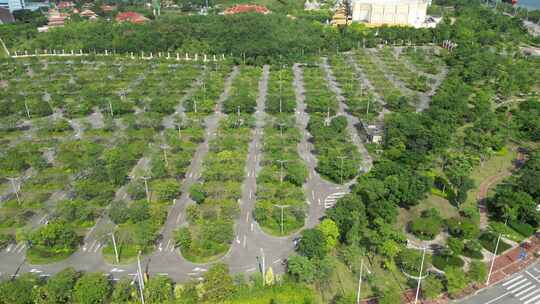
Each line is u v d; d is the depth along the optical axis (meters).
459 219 172.75
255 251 155.88
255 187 194.00
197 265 149.38
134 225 167.12
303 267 139.50
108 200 182.50
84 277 135.38
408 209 181.00
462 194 180.50
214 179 194.75
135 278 143.25
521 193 175.50
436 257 152.88
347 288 140.00
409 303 134.38
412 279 143.12
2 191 192.00
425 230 161.12
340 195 189.12
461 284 135.12
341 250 155.25
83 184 187.25
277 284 139.25
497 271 148.62
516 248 160.12
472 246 154.12
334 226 154.88
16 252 155.12
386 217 165.38
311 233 149.50
